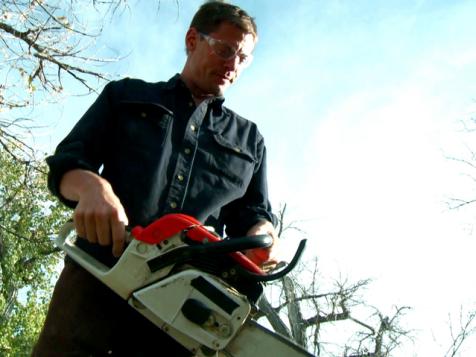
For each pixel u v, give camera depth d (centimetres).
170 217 173
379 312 1361
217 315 167
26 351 1812
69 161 181
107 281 173
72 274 193
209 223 215
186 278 168
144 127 209
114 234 165
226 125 229
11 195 988
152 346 192
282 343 171
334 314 1370
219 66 221
